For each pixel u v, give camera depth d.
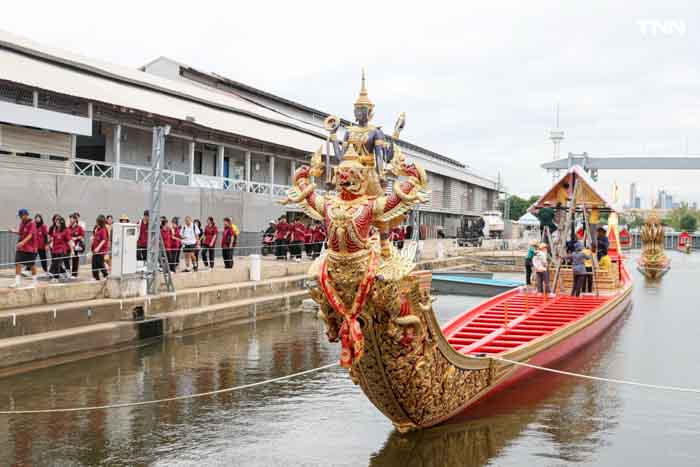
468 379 9.86
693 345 16.64
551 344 13.55
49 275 17.12
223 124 31.69
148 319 17.08
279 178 41.19
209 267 23.56
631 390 12.06
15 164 21.27
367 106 8.16
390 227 7.95
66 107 23.91
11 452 8.73
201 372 13.56
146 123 27.17
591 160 53.94
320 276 7.64
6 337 13.55
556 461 8.43
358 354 7.47
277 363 14.54
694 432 9.66
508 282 30.88
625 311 23.25
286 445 9.03
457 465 8.27
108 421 10.12
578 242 19.88
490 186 88.75
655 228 41.50
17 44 25.20
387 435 9.43
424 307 8.04
